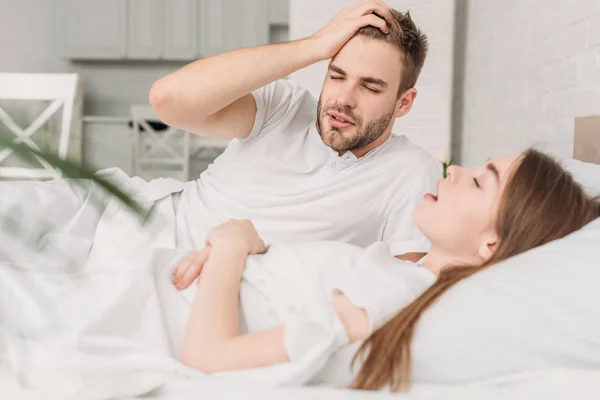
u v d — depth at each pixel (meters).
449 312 0.79
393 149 1.53
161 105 1.34
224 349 0.81
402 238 1.50
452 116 3.37
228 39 5.76
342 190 1.46
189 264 0.97
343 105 1.37
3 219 0.51
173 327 0.91
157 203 1.45
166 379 0.77
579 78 1.73
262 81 1.35
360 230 1.51
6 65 5.80
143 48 5.80
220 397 0.72
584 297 0.77
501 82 2.51
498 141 2.55
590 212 0.95
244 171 1.47
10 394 0.70
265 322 0.90
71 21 5.80
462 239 0.96
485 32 2.77
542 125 2.03
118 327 0.86
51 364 0.74
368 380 0.76
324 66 2.81
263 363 0.79
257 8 5.73
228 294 0.87
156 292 0.92
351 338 0.84
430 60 2.87
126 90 6.12
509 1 2.42
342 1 2.91
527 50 2.19
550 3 1.96
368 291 0.87
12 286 0.81
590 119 1.55
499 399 0.71
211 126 1.42
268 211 1.44
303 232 1.45
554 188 0.93
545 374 0.73
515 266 0.82
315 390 0.72
